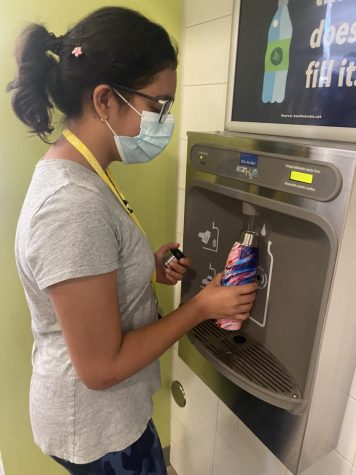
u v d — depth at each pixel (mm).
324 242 685
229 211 928
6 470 1371
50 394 765
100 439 779
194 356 1089
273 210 736
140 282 760
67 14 1038
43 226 603
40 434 799
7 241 1139
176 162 1340
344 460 876
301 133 836
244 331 944
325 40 756
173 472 1712
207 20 1109
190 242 1026
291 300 787
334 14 730
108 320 634
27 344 1265
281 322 824
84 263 596
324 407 790
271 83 890
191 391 1474
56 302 612
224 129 1076
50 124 770
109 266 627
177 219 1401
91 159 702
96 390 705
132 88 676
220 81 1099
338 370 769
